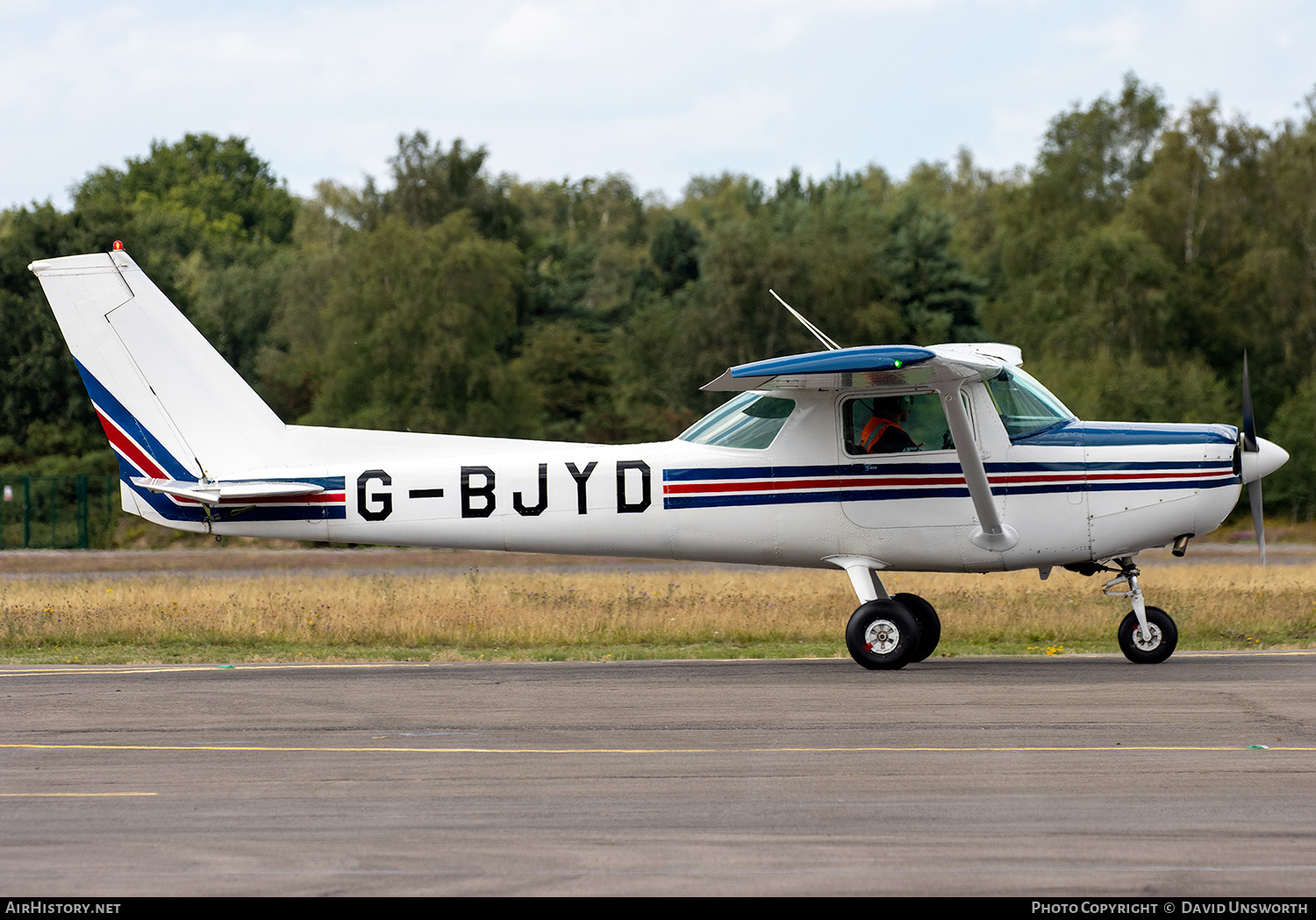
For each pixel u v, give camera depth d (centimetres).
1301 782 2212
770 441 3781
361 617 4872
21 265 16000
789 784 2239
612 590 5969
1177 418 14625
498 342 19450
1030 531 3706
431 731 2761
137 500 3972
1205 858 1803
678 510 3816
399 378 16775
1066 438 3731
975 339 17300
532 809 2097
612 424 17300
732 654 4094
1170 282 16575
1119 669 3591
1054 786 2206
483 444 3969
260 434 3959
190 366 3941
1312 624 4572
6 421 15600
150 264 17738
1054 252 17338
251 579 7019
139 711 3050
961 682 3366
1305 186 16112
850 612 4903
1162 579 6450
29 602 5684
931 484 3712
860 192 19375
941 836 1914
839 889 1688
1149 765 2352
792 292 17162
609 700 3155
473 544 3928
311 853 1869
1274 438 14162
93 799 2197
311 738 2708
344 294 17225
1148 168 19500
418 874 1772
